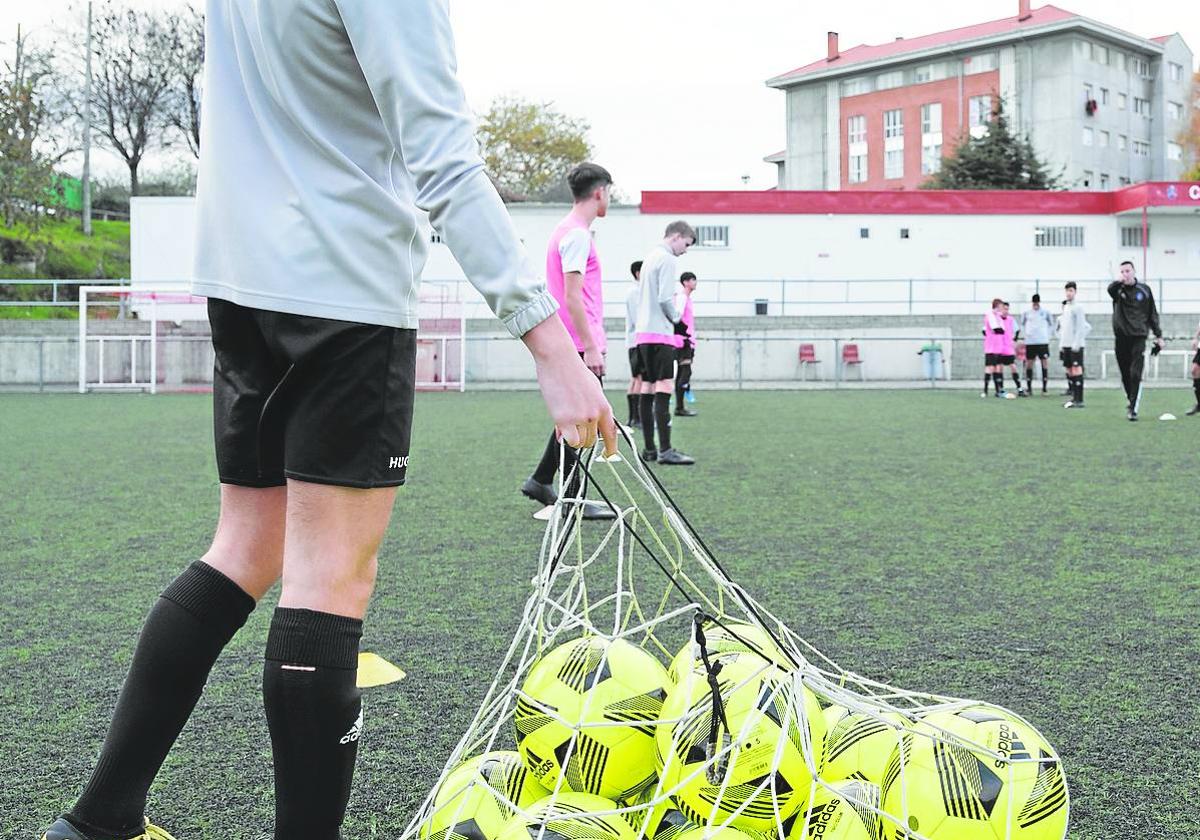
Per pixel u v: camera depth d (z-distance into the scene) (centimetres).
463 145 156
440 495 695
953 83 6512
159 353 2359
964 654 331
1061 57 6219
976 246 3000
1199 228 3117
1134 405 1362
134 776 179
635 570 459
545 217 2895
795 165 7194
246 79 173
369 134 167
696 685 172
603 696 181
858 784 179
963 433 1173
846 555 491
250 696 291
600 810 172
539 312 159
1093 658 327
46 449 1020
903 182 6725
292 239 165
